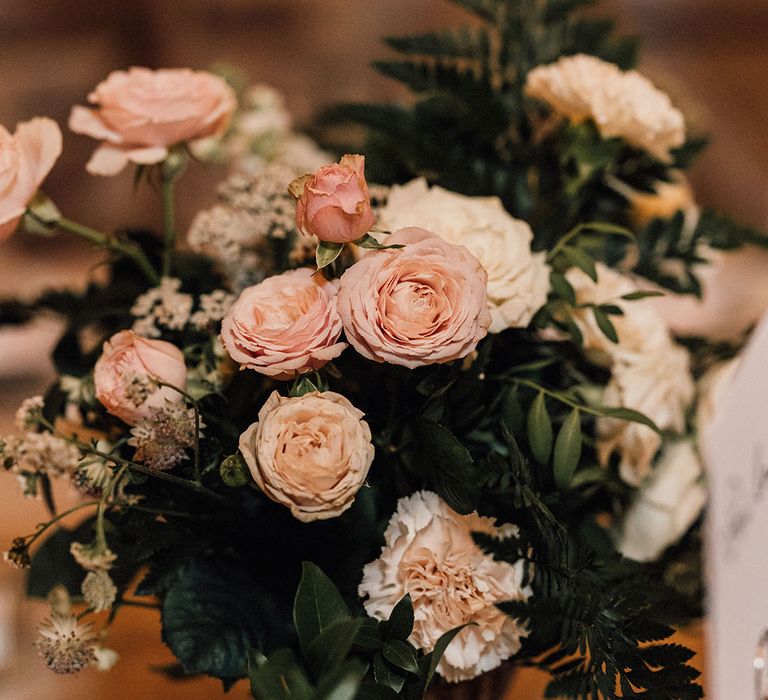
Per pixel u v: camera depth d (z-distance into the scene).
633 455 0.59
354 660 0.37
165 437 0.46
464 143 0.72
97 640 0.52
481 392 0.54
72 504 0.85
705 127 1.56
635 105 0.64
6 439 0.44
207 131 0.62
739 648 0.43
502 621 0.49
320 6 1.90
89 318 0.69
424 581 0.48
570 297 0.55
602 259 0.72
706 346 0.73
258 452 0.43
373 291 0.45
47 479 0.59
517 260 0.52
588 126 0.66
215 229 0.59
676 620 0.53
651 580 0.57
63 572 0.61
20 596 0.83
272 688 0.38
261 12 1.90
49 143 0.55
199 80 0.61
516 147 0.75
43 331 1.31
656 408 0.59
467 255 0.47
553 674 0.53
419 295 0.46
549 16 0.77
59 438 0.46
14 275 1.58
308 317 0.45
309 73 1.95
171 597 0.50
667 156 0.72
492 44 0.77
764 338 0.43
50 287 0.75
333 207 0.43
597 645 0.46
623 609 0.48
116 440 0.55
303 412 0.44
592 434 0.60
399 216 0.54
